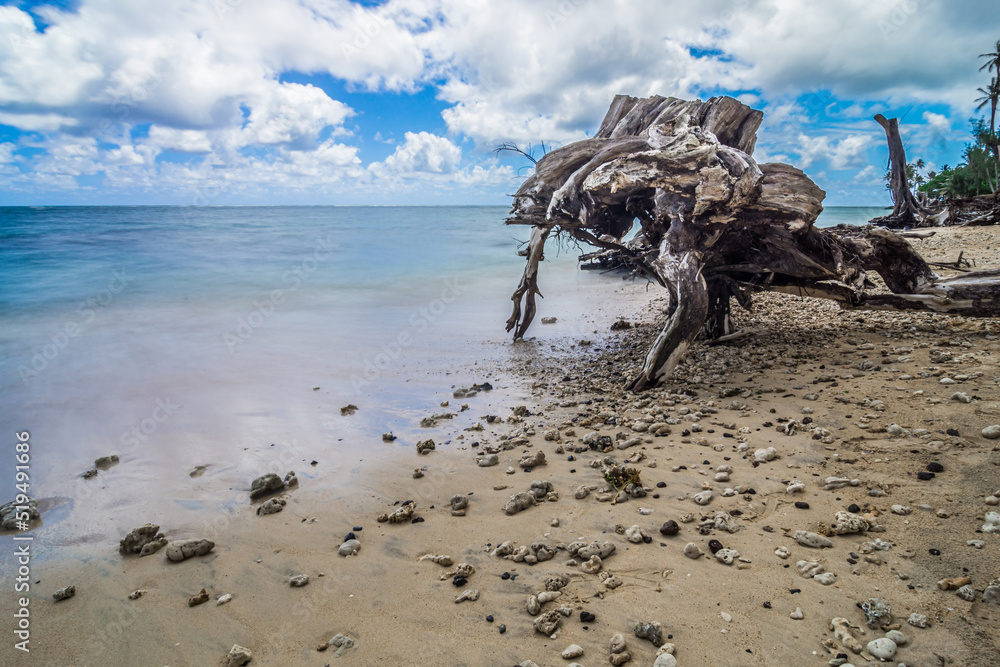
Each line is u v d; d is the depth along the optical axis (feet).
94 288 70.38
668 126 36.55
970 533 13.70
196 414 29.71
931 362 28.04
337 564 15.88
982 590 11.76
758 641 11.16
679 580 13.39
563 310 62.13
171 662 12.45
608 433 24.56
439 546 16.34
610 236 43.55
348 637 12.61
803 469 18.53
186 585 15.48
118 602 14.83
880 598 11.94
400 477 21.77
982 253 70.38
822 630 11.28
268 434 26.96
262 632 13.21
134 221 174.29
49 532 18.75
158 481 22.33
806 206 30.68
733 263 37.14
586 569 14.17
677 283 30.81
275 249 111.96
